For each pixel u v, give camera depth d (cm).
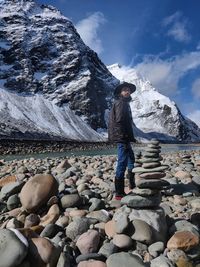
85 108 18625
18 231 380
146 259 423
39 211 609
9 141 7569
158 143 545
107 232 487
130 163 761
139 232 457
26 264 361
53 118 16288
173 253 414
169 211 616
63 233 497
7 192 687
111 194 768
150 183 501
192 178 887
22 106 16175
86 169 1375
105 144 11562
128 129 707
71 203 626
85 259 411
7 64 18988
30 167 1519
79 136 15438
